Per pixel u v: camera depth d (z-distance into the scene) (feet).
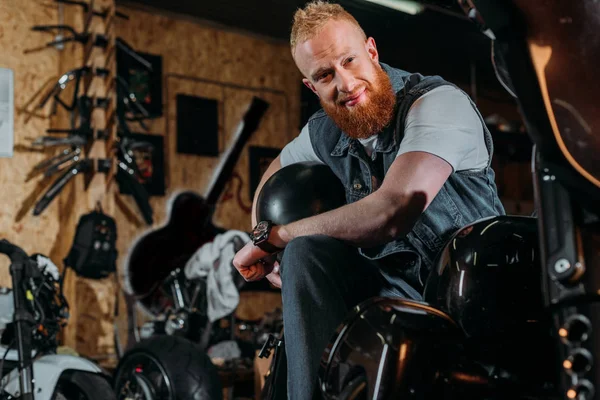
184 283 14.49
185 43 20.65
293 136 22.70
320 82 5.02
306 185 5.21
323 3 5.10
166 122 19.99
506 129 23.79
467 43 22.57
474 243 3.80
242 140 21.33
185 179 20.15
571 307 2.92
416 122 4.82
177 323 14.02
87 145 16.29
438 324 3.50
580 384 2.86
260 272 5.06
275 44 22.58
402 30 21.26
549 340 3.61
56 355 8.91
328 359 3.49
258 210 5.31
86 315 15.78
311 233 4.56
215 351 13.88
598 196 2.83
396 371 3.27
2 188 16.07
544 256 3.01
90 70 16.38
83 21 16.76
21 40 16.53
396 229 4.43
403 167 4.57
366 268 4.80
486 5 2.85
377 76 5.01
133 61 19.20
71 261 15.25
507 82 3.17
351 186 5.27
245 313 20.34
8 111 16.20
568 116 2.85
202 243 19.54
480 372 3.49
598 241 2.89
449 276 3.78
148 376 9.34
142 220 18.92
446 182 4.99
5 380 8.92
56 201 16.65
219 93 21.20
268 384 4.67
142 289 18.12
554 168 2.90
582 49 2.79
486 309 3.66
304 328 4.21
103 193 16.28
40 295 9.53
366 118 4.96
